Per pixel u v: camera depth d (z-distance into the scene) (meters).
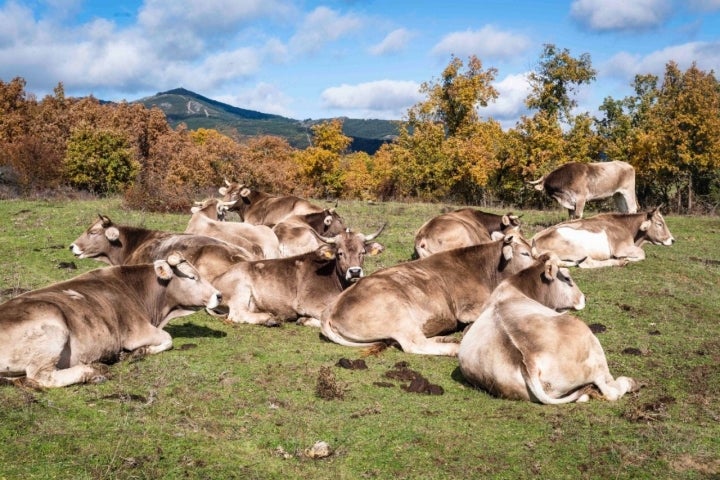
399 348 9.80
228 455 6.09
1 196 28.47
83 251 12.79
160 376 7.97
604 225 16.44
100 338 8.27
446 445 6.41
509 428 6.83
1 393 7.01
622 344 10.26
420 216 22.94
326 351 9.60
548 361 7.33
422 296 10.12
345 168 60.88
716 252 18.64
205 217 15.02
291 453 6.23
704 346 10.20
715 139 32.78
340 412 7.18
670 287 13.92
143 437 6.27
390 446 6.38
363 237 11.62
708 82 33.50
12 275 13.46
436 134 44.38
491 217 15.90
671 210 34.12
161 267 9.49
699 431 6.88
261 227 15.34
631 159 37.00
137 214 21.77
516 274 9.65
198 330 10.67
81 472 5.58
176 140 51.59
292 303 11.42
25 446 5.94
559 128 40.72
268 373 8.38
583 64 49.88
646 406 7.54
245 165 40.50
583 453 6.29
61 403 6.96
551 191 21.36
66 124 47.22
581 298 10.27
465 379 8.43
